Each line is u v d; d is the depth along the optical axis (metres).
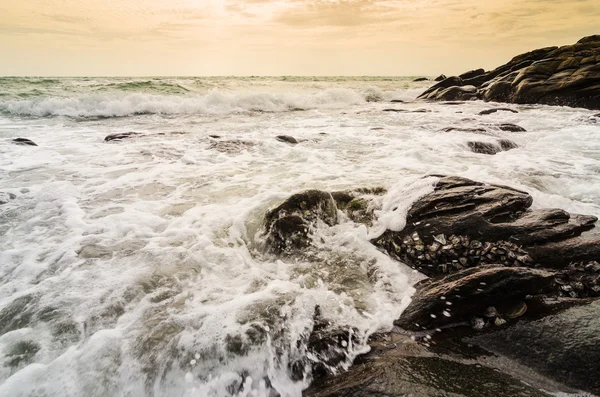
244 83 30.81
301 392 2.38
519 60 26.05
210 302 3.14
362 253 4.11
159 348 2.59
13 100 16.17
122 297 3.21
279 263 3.94
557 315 2.81
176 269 3.68
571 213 4.71
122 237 4.38
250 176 6.88
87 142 10.16
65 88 20.52
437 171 6.97
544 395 2.20
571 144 9.45
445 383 2.31
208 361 2.51
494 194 4.58
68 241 4.27
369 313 3.08
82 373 2.41
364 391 2.28
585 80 17.91
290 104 20.42
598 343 2.44
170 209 5.26
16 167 7.46
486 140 9.52
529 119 13.80
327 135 11.02
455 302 3.01
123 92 20.73
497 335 2.73
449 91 25.12
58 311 3.04
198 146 9.52
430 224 4.21
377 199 5.04
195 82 28.75
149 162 7.99
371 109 19.53
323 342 2.68
